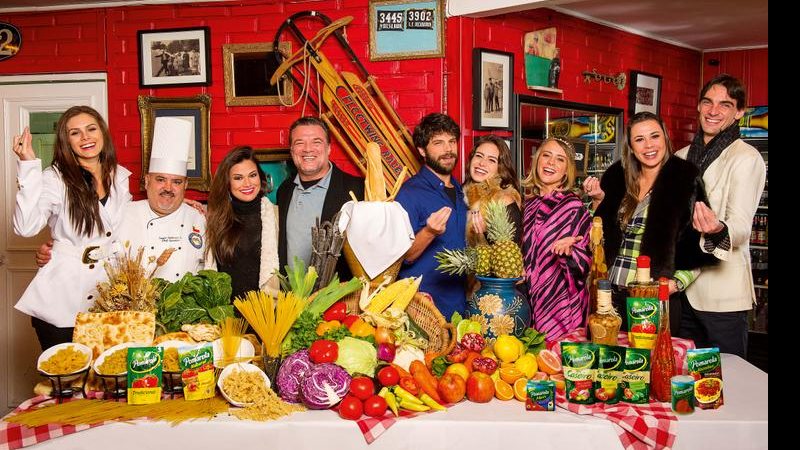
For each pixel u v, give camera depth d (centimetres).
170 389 241
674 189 308
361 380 224
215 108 474
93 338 248
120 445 221
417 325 268
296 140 366
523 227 343
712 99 357
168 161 335
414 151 441
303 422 217
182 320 257
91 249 321
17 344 506
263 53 463
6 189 505
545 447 215
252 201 337
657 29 601
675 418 215
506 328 265
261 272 328
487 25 463
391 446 217
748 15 551
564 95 530
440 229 312
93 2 484
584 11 534
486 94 460
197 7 472
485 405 232
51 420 221
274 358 238
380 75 452
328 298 256
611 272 322
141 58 479
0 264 506
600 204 336
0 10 497
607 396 227
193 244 342
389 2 446
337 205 371
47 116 501
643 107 611
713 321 364
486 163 366
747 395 240
